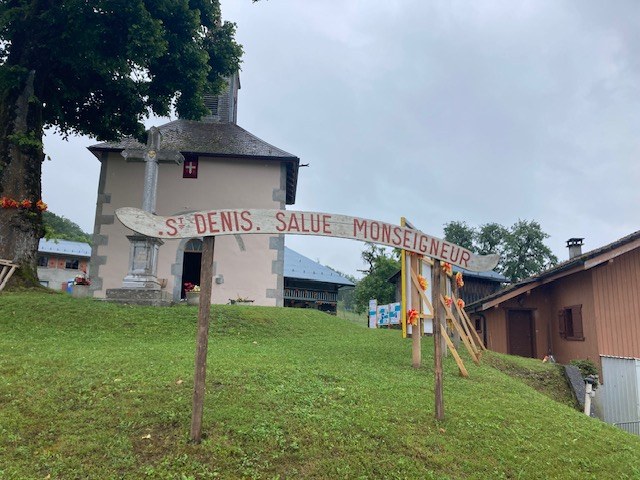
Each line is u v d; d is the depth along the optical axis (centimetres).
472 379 815
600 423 688
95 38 1351
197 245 1888
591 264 1332
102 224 1828
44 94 1611
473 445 521
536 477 476
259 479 427
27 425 489
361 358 901
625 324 1352
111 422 504
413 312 875
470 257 588
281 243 1861
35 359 696
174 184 1881
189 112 1750
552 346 1669
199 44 1670
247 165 1923
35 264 1466
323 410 563
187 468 432
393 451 489
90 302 1246
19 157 1459
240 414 532
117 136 1788
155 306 1290
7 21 1358
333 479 437
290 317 1388
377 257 3894
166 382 618
